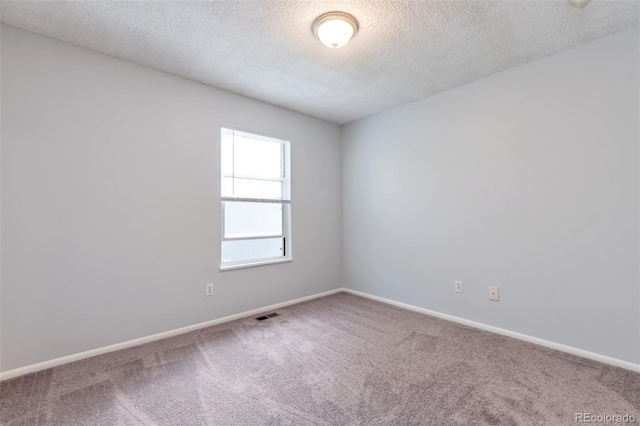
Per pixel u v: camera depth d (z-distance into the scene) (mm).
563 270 2277
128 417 1561
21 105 2008
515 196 2525
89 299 2236
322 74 2668
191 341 2494
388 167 3559
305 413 1584
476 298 2777
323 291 3898
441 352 2262
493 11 1844
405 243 3379
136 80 2467
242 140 3230
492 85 2664
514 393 1737
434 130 3107
